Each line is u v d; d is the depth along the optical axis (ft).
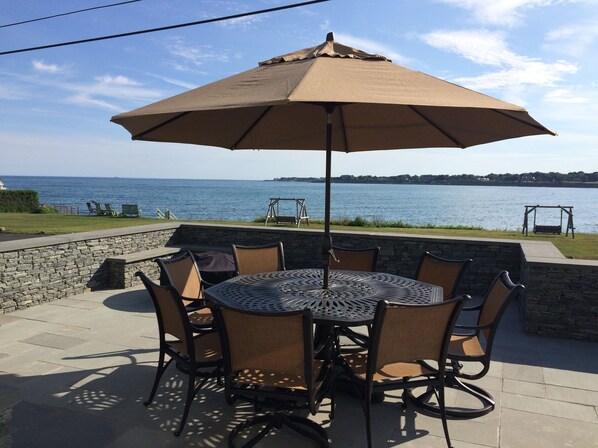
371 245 22.41
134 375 11.56
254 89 7.20
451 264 12.94
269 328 7.43
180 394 10.57
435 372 8.53
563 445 8.52
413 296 10.15
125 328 15.30
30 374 11.52
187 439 8.66
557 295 14.93
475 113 9.24
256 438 8.34
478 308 10.93
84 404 9.96
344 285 11.21
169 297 8.87
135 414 9.57
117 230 22.26
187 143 12.93
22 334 14.60
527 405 10.18
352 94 6.43
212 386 11.05
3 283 16.61
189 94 8.31
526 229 35.99
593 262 14.83
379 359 7.83
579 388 11.09
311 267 23.98
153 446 8.37
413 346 8.02
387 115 12.01
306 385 7.59
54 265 18.61
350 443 8.58
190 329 8.75
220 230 25.71
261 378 8.21
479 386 11.16
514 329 15.93
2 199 67.46
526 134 9.62
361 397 8.77
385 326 7.66
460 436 8.85
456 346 9.98
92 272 20.43
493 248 20.43
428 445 8.53
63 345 13.64
